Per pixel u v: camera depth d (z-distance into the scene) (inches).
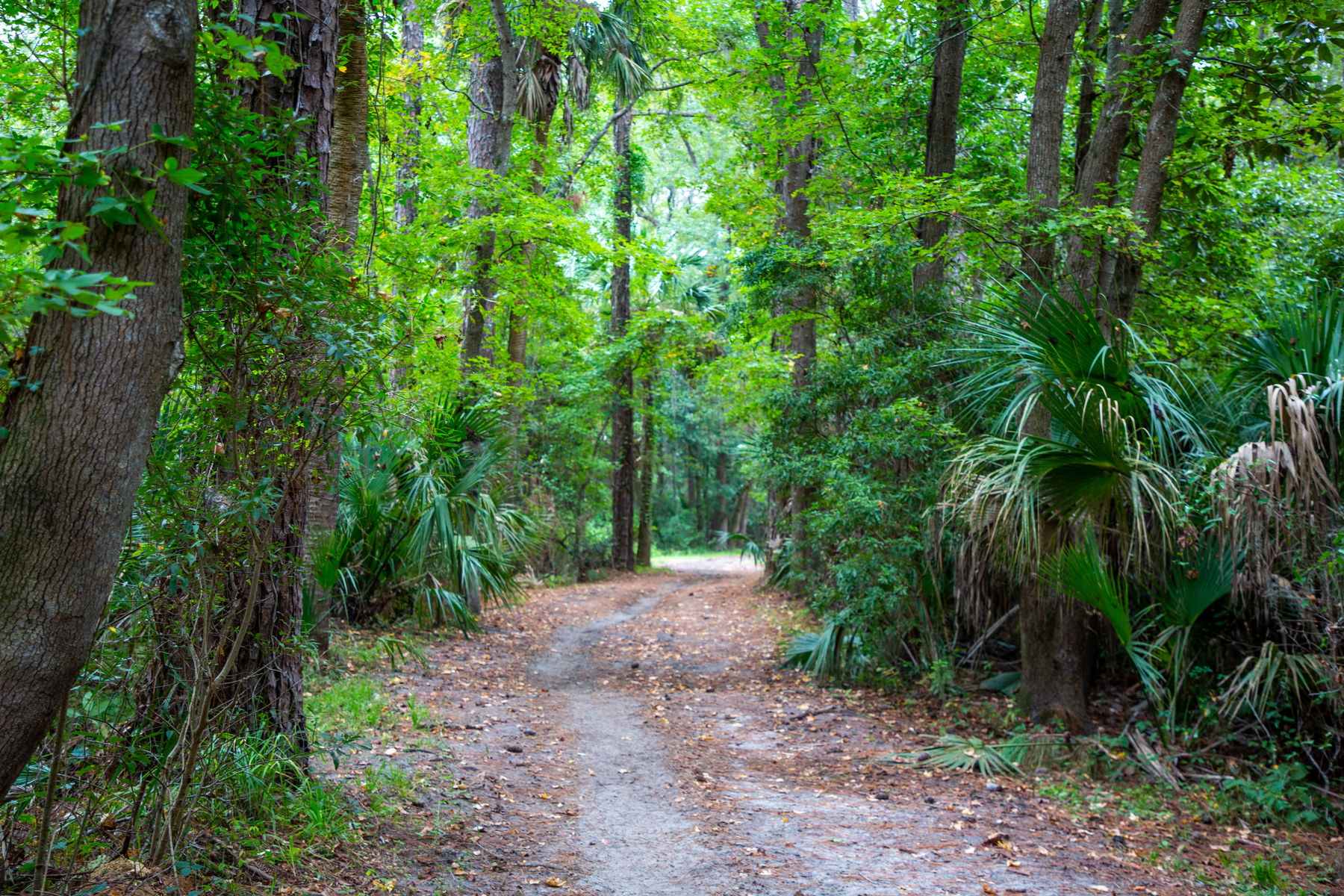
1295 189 423.8
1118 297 306.7
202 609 125.5
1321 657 218.2
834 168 429.4
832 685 339.6
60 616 78.7
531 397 521.3
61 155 79.5
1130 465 238.8
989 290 296.2
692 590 732.0
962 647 344.5
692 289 888.3
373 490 352.2
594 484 858.1
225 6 150.4
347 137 223.3
